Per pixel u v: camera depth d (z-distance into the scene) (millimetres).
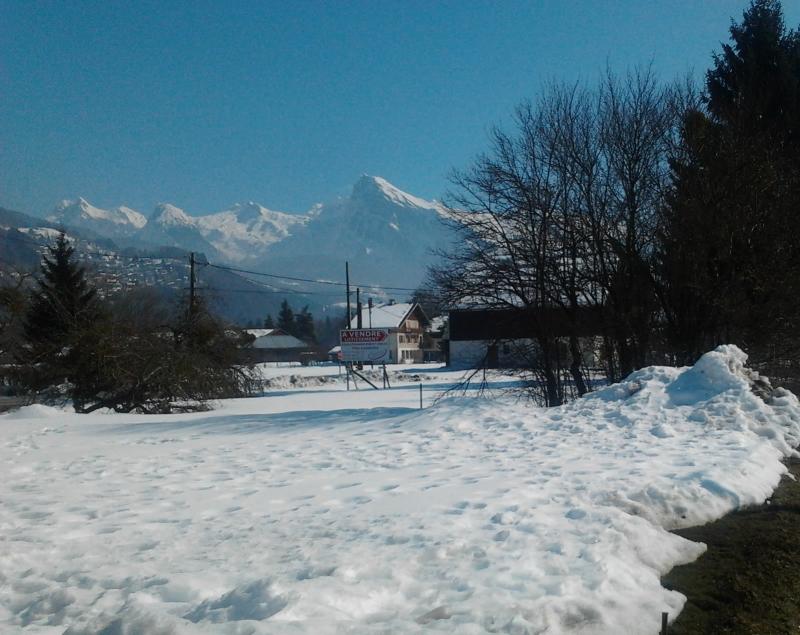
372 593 4617
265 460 11898
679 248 18641
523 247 20891
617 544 5664
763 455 9328
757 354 18516
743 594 5293
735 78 23500
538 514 6496
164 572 5523
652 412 12688
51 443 15859
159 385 29734
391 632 4086
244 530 6832
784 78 23328
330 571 5109
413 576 5062
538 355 21812
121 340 30312
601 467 8844
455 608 4438
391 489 8438
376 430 15109
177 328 34469
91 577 5484
